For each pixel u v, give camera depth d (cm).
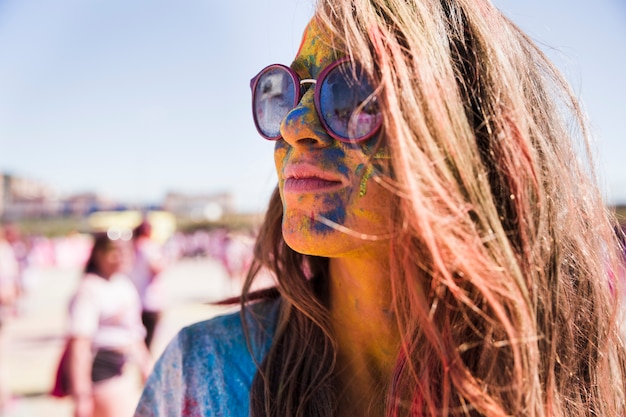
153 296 523
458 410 93
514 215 100
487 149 101
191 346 112
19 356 766
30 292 1717
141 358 395
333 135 93
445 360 92
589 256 117
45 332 980
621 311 121
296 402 102
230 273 1552
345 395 105
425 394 93
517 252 99
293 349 106
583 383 109
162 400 113
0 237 794
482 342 95
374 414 103
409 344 96
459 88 101
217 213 5362
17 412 486
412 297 94
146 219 566
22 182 7506
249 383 106
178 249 3603
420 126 90
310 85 103
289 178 96
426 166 89
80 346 344
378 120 91
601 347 112
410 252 92
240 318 116
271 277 119
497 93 103
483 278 90
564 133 121
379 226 93
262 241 124
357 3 96
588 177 124
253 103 112
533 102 115
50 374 661
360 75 94
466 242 90
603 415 109
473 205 93
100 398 356
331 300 111
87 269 370
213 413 104
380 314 104
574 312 112
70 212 5941
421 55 94
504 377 92
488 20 109
